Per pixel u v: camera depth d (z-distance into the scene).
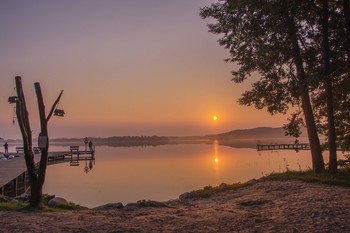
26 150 11.48
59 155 60.81
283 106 20.14
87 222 9.29
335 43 16.48
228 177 32.34
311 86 16.36
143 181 31.05
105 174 37.53
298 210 10.02
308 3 15.79
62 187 28.06
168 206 12.69
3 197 13.80
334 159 17.33
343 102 19.75
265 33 17.00
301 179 16.25
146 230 8.37
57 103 11.68
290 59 17.64
